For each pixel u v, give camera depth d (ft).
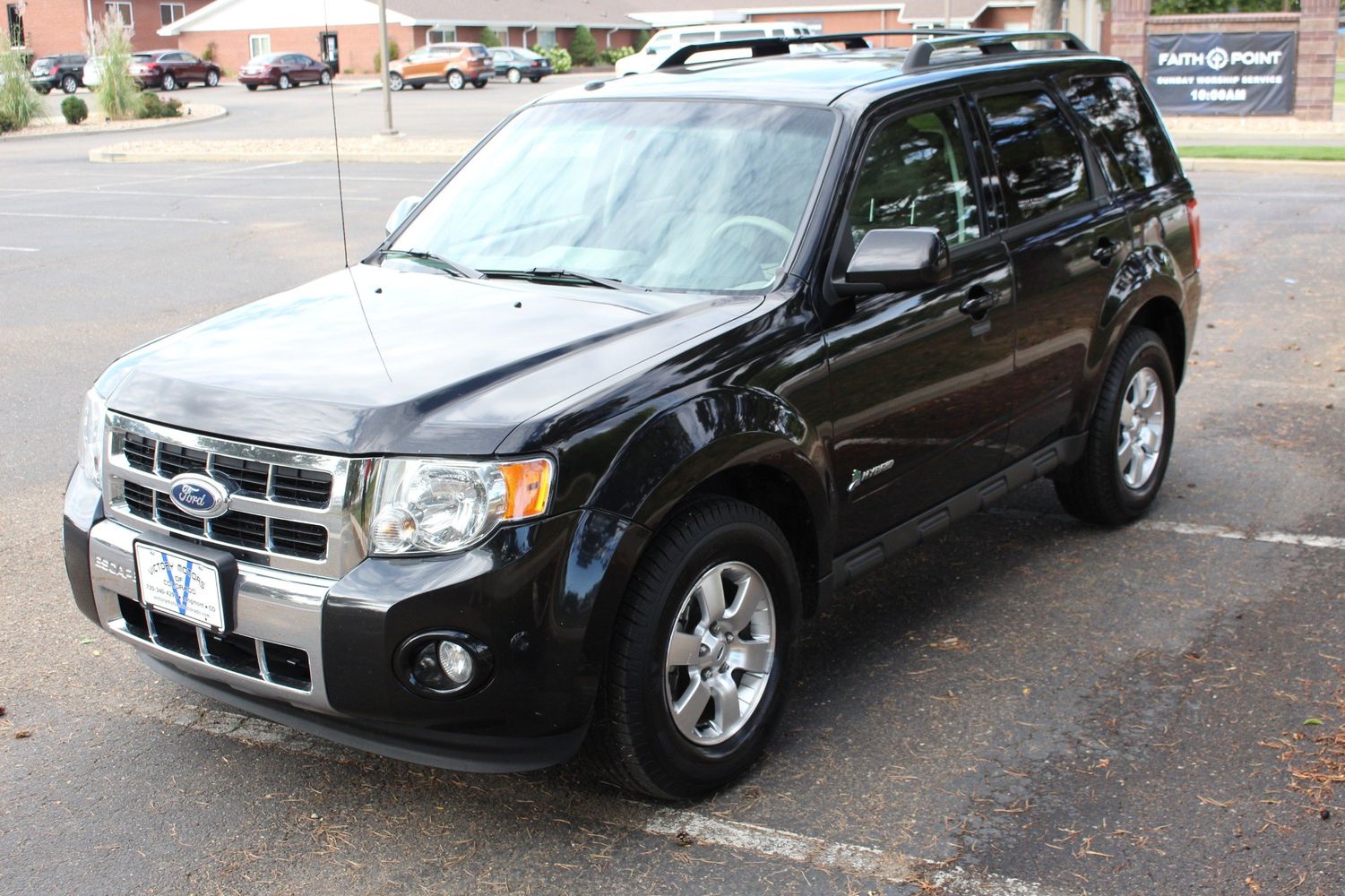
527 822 11.59
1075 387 16.93
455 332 11.99
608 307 12.50
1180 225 19.13
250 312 13.25
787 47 18.39
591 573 10.36
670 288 13.09
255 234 50.65
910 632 15.46
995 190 15.44
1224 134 77.05
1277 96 80.18
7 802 12.00
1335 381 26.27
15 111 115.24
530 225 14.46
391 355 11.46
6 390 27.43
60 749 12.98
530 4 210.59
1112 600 16.19
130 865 11.03
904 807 11.69
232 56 200.54
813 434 12.37
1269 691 13.73
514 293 13.08
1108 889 10.44
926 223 14.37
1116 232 17.43
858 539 13.66
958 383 14.47
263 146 87.56
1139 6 81.15
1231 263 39.01
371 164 78.13
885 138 14.07
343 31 191.42
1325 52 78.74
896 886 10.54
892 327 13.41
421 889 10.64
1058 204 16.62
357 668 10.16
